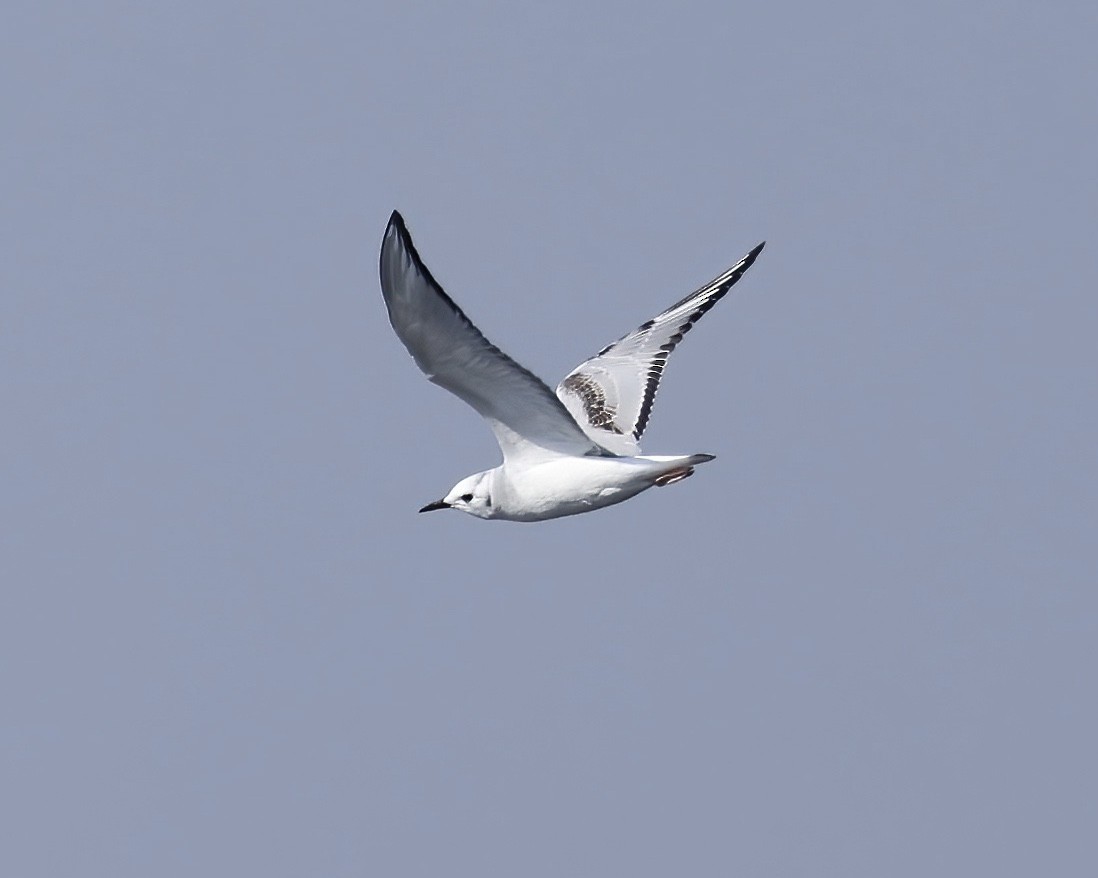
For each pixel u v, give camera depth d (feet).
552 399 50.88
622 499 54.08
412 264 45.29
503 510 54.95
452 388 50.67
